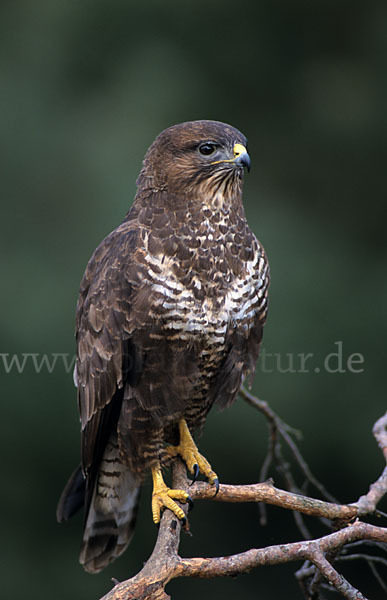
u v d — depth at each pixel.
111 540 7.24
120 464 6.95
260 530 12.48
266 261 6.60
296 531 12.39
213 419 11.84
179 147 6.45
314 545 4.95
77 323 6.84
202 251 6.21
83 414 6.72
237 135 6.52
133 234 6.29
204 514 12.57
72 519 11.98
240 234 6.40
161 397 6.34
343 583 4.88
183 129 6.53
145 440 6.45
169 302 6.12
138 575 4.70
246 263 6.39
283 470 6.87
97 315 6.34
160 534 5.24
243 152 6.36
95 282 6.46
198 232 6.24
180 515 5.91
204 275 6.20
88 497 6.82
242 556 4.84
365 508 5.55
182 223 6.26
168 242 6.19
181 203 6.34
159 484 6.18
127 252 6.21
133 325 6.18
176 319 6.14
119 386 6.33
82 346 6.68
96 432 6.64
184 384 6.32
